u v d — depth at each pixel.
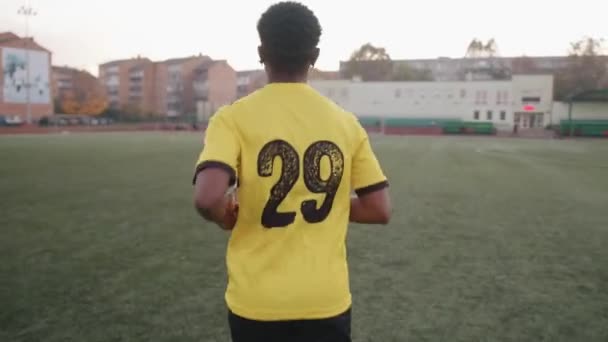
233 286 1.65
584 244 6.46
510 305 4.26
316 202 1.64
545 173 15.26
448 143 33.94
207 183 1.51
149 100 92.44
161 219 7.80
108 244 6.21
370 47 89.19
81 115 70.69
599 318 3.99
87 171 14.44
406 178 13.72
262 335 1.61
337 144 1.67
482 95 57.75
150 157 19.44
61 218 7.80
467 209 9.01
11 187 11.11
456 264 5.48
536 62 91.06
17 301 4.22
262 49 1.69
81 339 3.51
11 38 68.12
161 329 3.69
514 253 5.97
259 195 1.61
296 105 1.66
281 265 1.61
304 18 1.65
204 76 89.94
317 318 1.61
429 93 59.62
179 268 5.22
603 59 69.38
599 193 11.12
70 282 4.73
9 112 66.62
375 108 61.28
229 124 1.61
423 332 3.70
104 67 95.12
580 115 51.50
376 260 5.62
